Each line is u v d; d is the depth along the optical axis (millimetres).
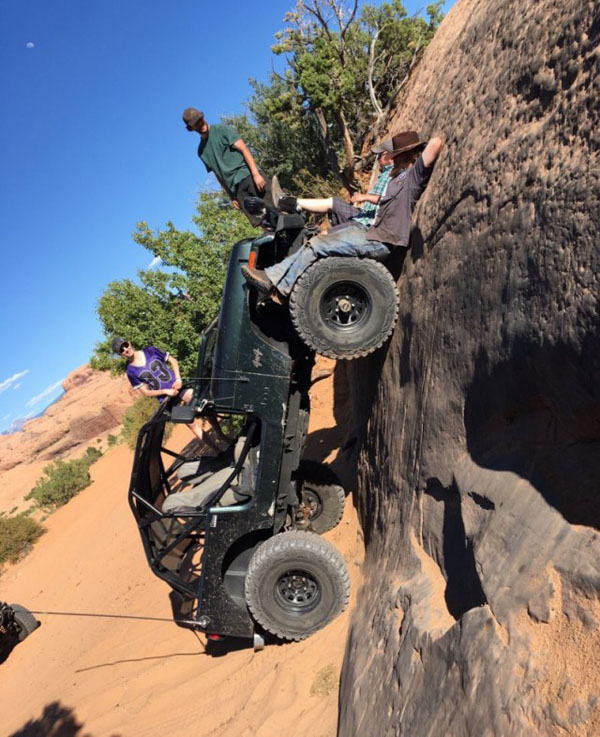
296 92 18266
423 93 6621
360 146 18266
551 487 2965
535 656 2531
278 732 4574
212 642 6773
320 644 5273
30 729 7297
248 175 5637
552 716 2283
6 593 16078
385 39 17656
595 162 2750
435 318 4352
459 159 4297
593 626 2379
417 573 4125
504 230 3469
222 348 5523
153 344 12727
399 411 5141
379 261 5137
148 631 7988
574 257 2779
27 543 18844
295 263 4969
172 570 6441
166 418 5824
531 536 2910
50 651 10180
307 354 5816
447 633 3158
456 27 6422
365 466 6422
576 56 3102
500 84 3953
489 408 3627
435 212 4523
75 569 14219
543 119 3328
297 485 7035
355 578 5949
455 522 3869
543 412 3213
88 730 6250
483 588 3033
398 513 4953
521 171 3393
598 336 2580
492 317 3529
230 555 6020
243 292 5453
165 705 5945
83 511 19469
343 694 4156
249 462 5895
